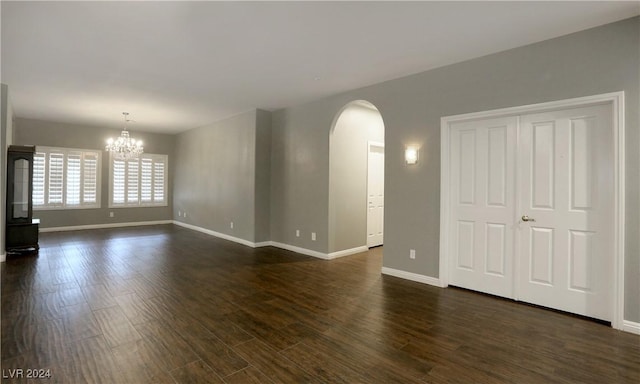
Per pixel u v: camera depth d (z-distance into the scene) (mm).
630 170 2750
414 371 2180
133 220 8812
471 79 3646
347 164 5633
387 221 4422
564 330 2787
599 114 2982
